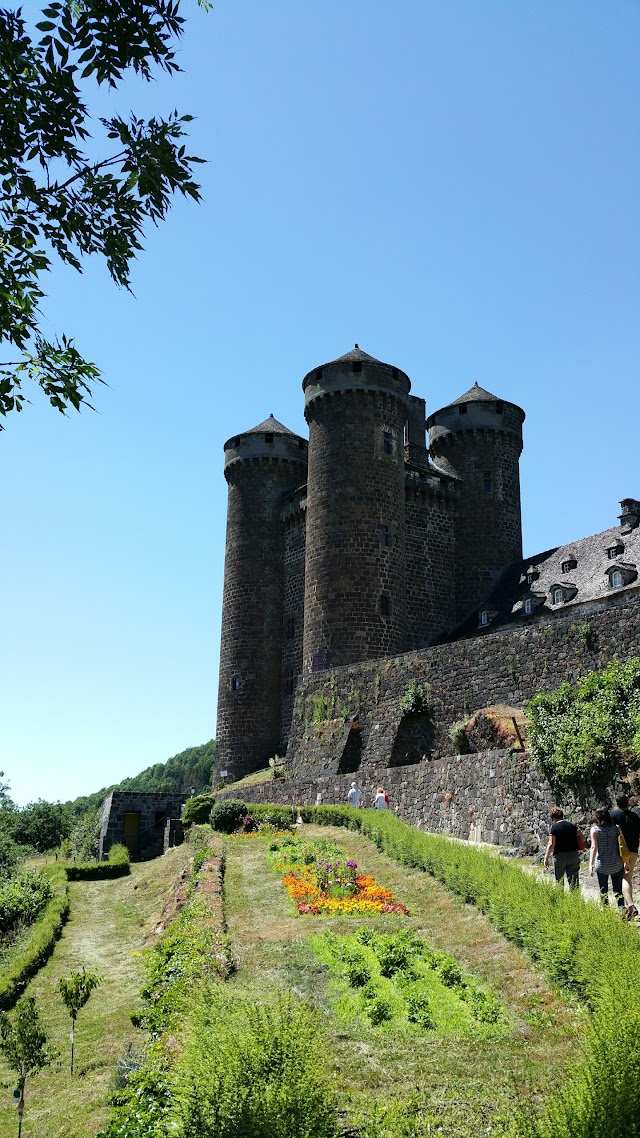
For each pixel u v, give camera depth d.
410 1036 9.44
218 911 15.30
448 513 48.34
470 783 21.55
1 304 7.78
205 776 111.75
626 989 7.56
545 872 15.58
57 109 7.64
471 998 10.27
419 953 12.16
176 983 11.39
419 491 47.00
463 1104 7.70
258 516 51.47
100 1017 14.41
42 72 7.57
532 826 18.53
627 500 40.97
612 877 11.76
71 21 7.55
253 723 48.75
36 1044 11.20
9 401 8.13
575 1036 8.59
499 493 48.69
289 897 16.86
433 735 28.52
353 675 34.28
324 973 11.61
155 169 8.13
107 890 32.12
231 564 51.59
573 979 9.59
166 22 7.72
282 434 53.00
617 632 22.23
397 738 29.84
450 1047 9.08
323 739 34.66
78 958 19.41
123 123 8.14
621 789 16.33
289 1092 6.50
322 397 44.19
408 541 46.38
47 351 8.07
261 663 49.47
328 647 41.06
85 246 8.39
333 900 16.06
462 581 47.47
